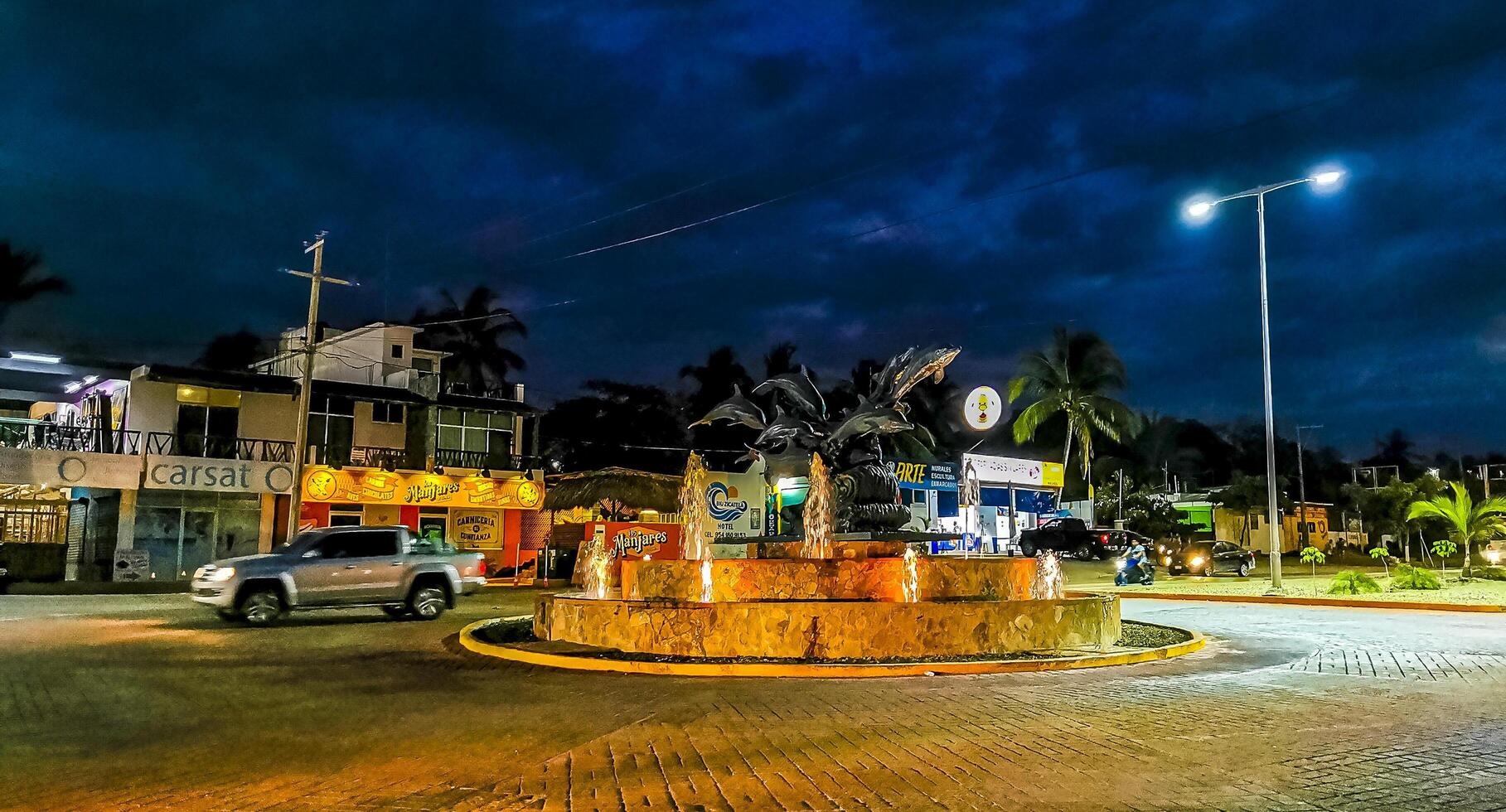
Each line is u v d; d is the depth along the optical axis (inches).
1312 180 1050.7
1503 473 3649.1
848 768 267.0
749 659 480.7
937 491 1822.1
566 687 417.7
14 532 1346.0
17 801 240.5
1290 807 225.5
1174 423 3058.6
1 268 1649.9
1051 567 679.1
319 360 1646.2
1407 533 2247.8
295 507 1145.4
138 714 356.5
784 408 706.2
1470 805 226.8
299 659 515.5
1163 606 932.0
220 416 1425.9
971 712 349.7
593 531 1517.0
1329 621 740.7
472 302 2330.2
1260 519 2468.0
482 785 254.8
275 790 251.1
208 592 703.7
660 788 249.1
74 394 1568.7
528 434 1768.0
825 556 641.0
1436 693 386.6
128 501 1328.7
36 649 559.2
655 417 2391.7
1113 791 239.9
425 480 1499.8
